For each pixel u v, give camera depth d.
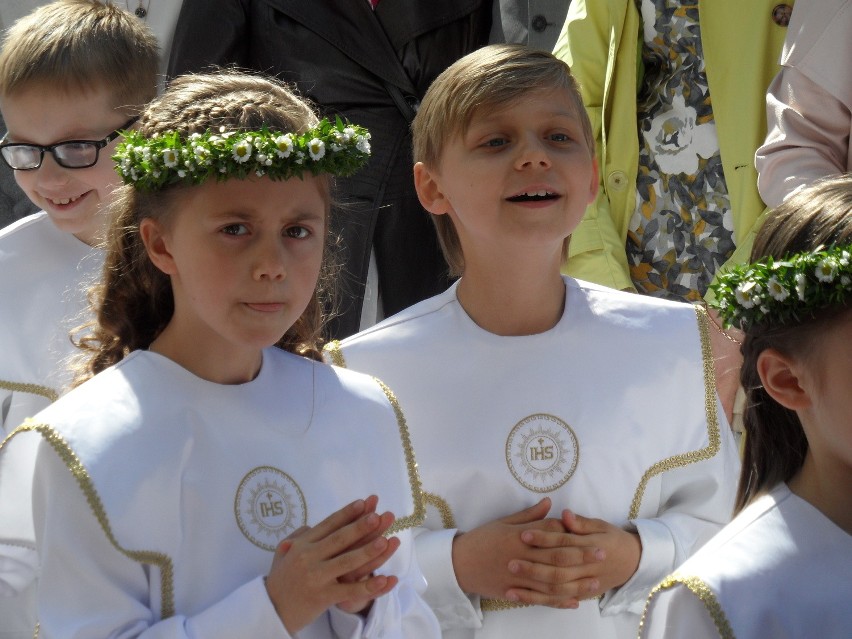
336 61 10.38
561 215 6.51
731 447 6.98
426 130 6.89
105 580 5.09
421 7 10.49
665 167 9.34
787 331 4.92
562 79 6.68
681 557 6.58
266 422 5.59
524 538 6.32
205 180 5.34
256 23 10.46
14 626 7.09
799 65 8.77
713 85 9.24
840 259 4.74
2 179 11.30
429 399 6.70
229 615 5.02
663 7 9.36
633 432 6.68
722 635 4.62
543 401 6.64
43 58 7.36
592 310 6.84
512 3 10.77
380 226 10.47
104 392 5.34
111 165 7.52
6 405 7.39
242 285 5.32
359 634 5.41
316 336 6.32
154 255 5.59
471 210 6.59
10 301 7.41
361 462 5.81
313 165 5.43
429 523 6.69
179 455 5.30
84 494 5.05
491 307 6.77
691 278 9.21
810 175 8.58
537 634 6.49
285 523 5.46
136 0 11.34
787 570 4.75
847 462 4.83
